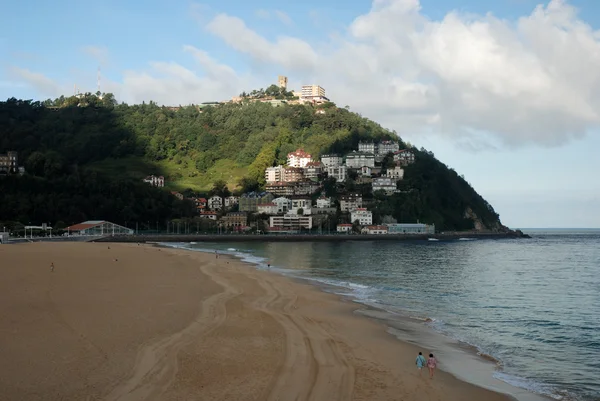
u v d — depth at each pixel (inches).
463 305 1902.1
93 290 1812.3
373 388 902.4
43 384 826.2
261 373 935.7
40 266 2529.5
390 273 3061.0
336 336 1290.6
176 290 1907.0
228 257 4106.8
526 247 7180.1
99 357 980.6
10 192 7637.8
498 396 910.4
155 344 1092.5
